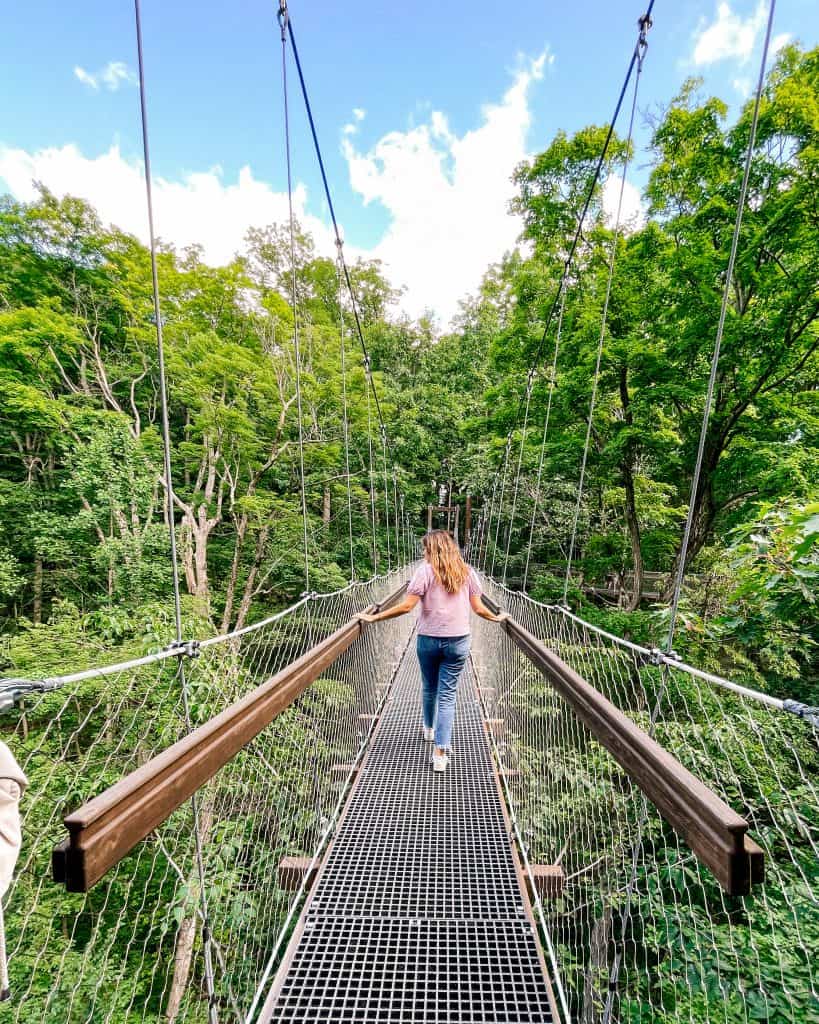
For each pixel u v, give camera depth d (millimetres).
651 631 5125
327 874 1762
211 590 10883
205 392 9609
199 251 10141
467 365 19453
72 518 9109
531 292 9039
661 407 7812
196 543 9938
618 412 8648
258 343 11008
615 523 11070
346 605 3189
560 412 8148
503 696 2965
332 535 13594
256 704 1209
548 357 8648
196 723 2547
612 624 7598
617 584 12461
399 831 1985
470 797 2215
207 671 2668
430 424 17828
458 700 3531
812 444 6379
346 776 2240
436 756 2398
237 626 10383
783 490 6051
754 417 6836
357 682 2645
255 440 10375
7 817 710
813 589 2385
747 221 5883
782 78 5809
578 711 1344
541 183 8547
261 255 12625
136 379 10633
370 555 13914
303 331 11594
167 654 1217
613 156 7750
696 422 7164
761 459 6453
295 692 1489
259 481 12492
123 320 10508
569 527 11930
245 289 10344
